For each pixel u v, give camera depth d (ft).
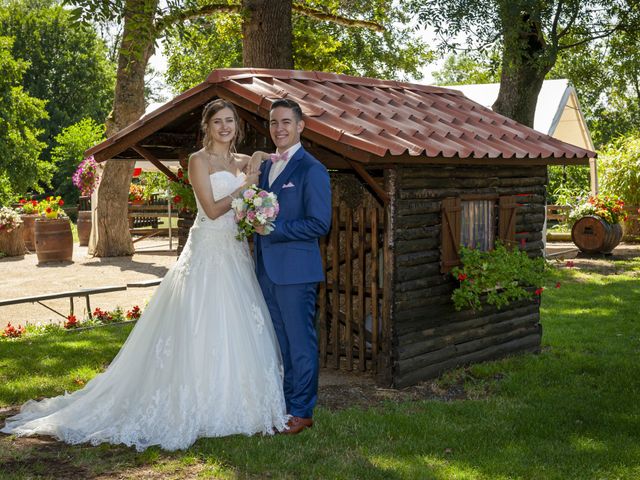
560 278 44.39
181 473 13.43
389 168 19.97
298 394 15.99
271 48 41.16
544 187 26.68
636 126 127.24
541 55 41.75
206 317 15.29
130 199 68.80
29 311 35.24
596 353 25.36
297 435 15.51
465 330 23.00
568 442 15.94
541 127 54.13
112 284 43.06
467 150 20.20
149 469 13.60
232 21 62.03
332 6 60.59
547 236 67.51
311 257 15.78
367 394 19.93
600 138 130.31
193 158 15.87
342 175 22.20
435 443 15.61
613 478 13.80
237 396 15.21
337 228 22.02
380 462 14.32
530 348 25.76
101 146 23.25
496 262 21.89
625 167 68.59
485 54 43.27
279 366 16.08
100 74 154.40
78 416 15.79
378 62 102.22
